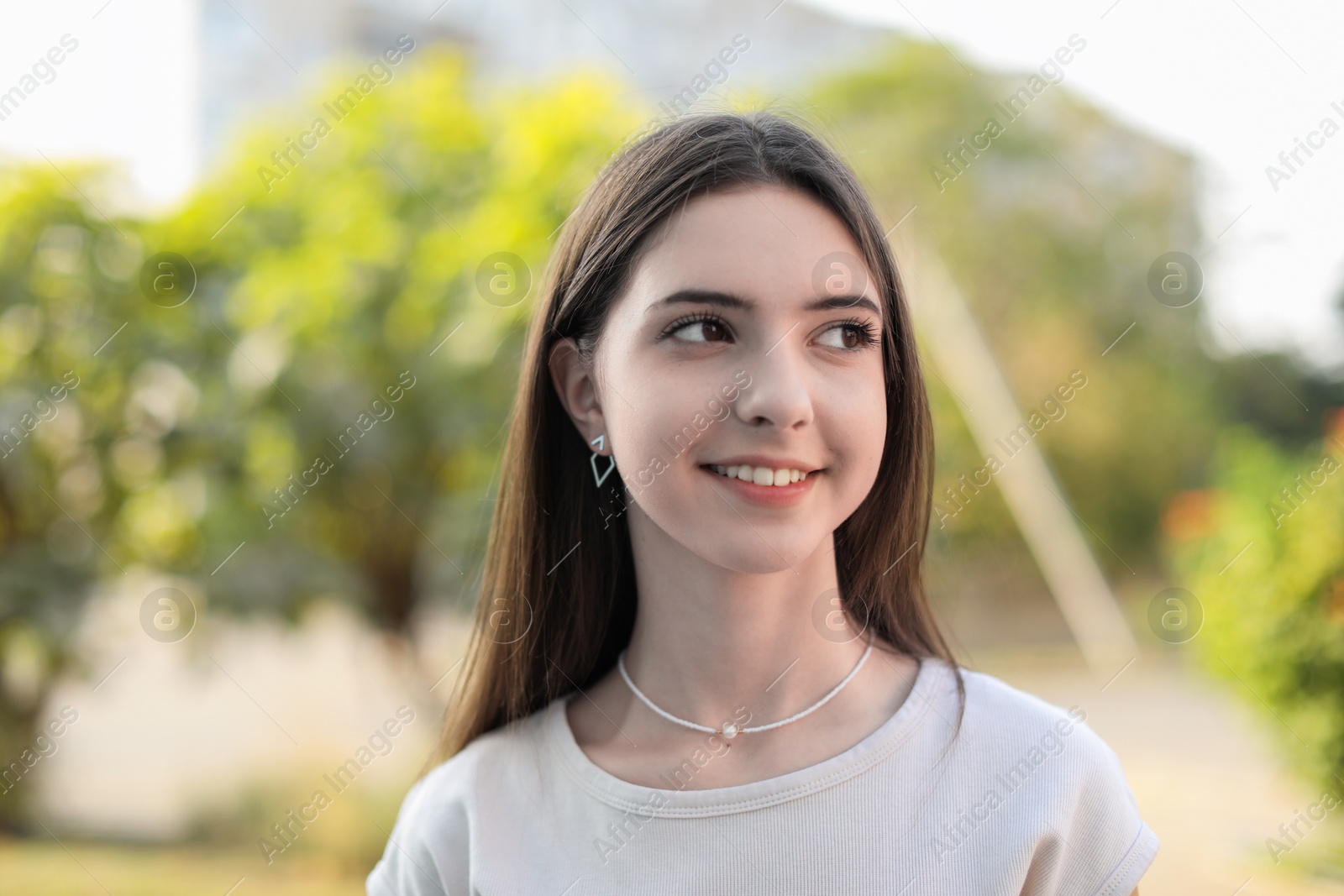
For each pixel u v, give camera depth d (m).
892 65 7.21
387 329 3.73
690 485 1.04
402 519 3.77
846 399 1.05
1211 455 7.72
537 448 1.28
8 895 3.12
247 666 4.83
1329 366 7.61
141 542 3.73
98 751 4.41
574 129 3.76
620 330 1.09
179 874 3.31
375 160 3.98
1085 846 1.09
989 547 7.07
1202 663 4.28
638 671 1.22
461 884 1.20
